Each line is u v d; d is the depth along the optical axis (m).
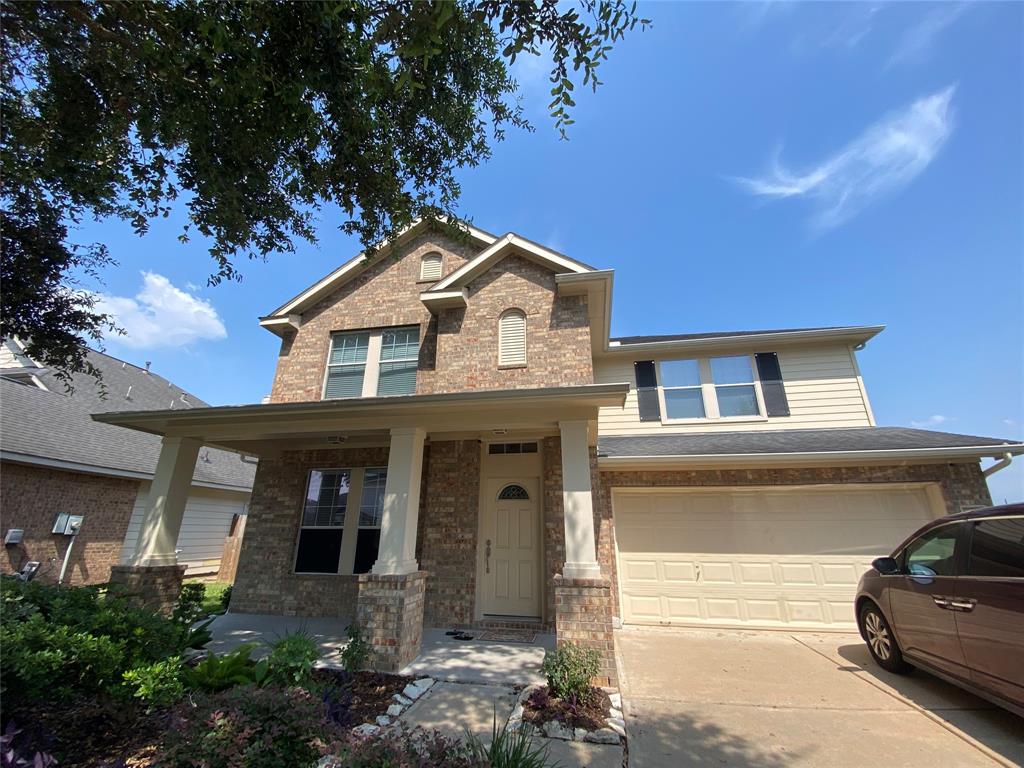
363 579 5.61
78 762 3.11
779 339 10.69
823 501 8.33
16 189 4.93
